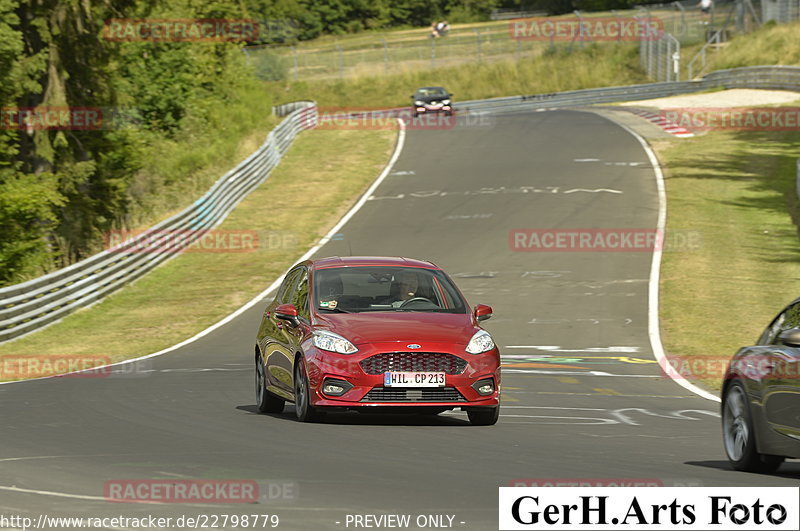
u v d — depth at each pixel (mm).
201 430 41969
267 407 49250
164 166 170000
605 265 111938
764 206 139250
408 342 42719
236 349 79062
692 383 64688
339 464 33875
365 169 179250
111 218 147125
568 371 68188
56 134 133750
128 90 187250
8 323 88000
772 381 32656
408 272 47844
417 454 36031
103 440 39250
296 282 48969
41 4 132625
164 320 95250
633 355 75500
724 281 103125
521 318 90312
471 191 156750
